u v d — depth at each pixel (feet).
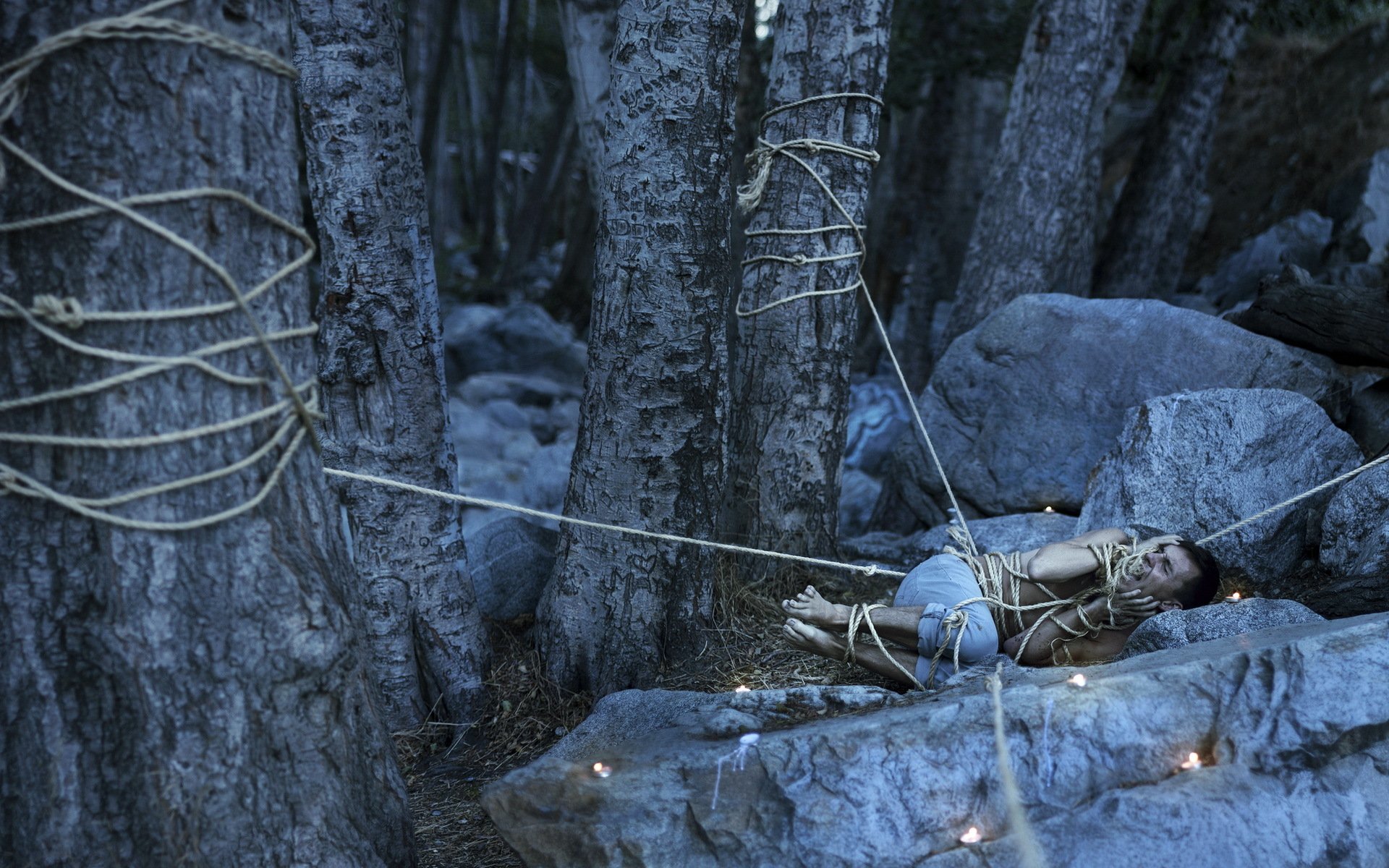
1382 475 14.47
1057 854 8.32
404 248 14.61
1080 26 26.71
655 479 14.83
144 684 7.93
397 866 9.43
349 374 14.66
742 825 8.70
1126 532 13.89
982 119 52.85
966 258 28.17
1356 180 40.91
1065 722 8.77
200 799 8.06
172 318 7.79
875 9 17.38
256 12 8.12
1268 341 19.69
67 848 7.97
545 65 84.28
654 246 14.32
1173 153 33.83
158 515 7.89
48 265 7.62
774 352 17.95
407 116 14.64
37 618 7.91
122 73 7.55
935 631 13.25
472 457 38.01
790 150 17.63
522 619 17.54
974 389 22.75
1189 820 8.36
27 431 7.78
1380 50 45.98
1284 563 15.84
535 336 52.95
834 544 18.89
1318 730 8.71
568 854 8.79
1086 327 21.49
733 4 14.38
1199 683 9.04
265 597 8.27
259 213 8.17
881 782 8.67
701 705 10.64
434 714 15.47
